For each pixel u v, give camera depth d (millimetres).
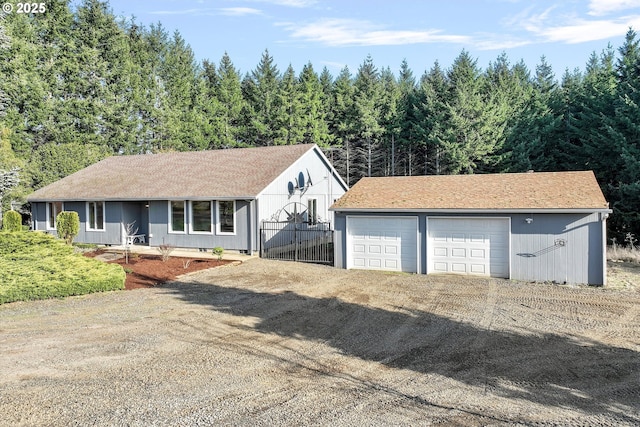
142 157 30203
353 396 6734
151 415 6109
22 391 6852
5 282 12430
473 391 6914
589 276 14891
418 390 6953
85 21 45312
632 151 29594
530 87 50656
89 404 6430
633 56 35062
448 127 43344
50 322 10586
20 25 39000
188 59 61219
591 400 6594
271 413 6176
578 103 41125
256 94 55719
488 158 41469
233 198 20969
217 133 53625
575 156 37562
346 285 15086
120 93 46250
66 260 14945
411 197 18078
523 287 14586
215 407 6352
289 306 12289
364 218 18203
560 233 15234
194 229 22750
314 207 26484
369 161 49938
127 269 16531
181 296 13422
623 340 9281
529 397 6699
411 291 14102
